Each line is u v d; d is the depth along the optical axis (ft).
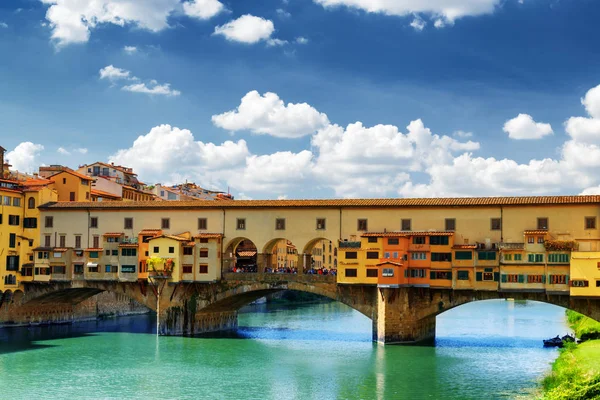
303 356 252.01
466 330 326.44
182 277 293.23
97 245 311.47
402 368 229.25
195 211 300.61
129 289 306.35
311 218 285.43
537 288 249.75
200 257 292.81
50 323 340.80
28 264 316.81
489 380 211.20
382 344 268.41
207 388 204.03
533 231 253.03
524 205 258.37
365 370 226.38
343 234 280.51
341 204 280.31
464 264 260.01
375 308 273.95
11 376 218.38
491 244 260.83
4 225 313.94
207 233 297.33
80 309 356.79
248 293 299.99
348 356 250.98
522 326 343.87
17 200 319.27
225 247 295.48
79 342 283.18
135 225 307.17
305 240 285.43
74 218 315.17
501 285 254.06
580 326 309.01
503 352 258.16
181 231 301.84
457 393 195.93
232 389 202.59
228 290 292.40
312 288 280.92
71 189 362.53
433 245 264.72
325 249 615.57
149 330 320.50
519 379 212.23
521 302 522.47
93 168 491.72
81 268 309.63
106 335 303.27
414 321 270.46
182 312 297.12
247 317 388.57
